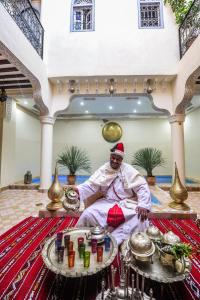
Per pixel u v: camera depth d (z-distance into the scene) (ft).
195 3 13.70
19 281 5.27
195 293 4.83
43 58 16.56
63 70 16.88
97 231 5.66
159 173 28.99
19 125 23.31
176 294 4.78
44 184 18.52
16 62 12.01
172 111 17.89
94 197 8.18
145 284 5.04
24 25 13.02
